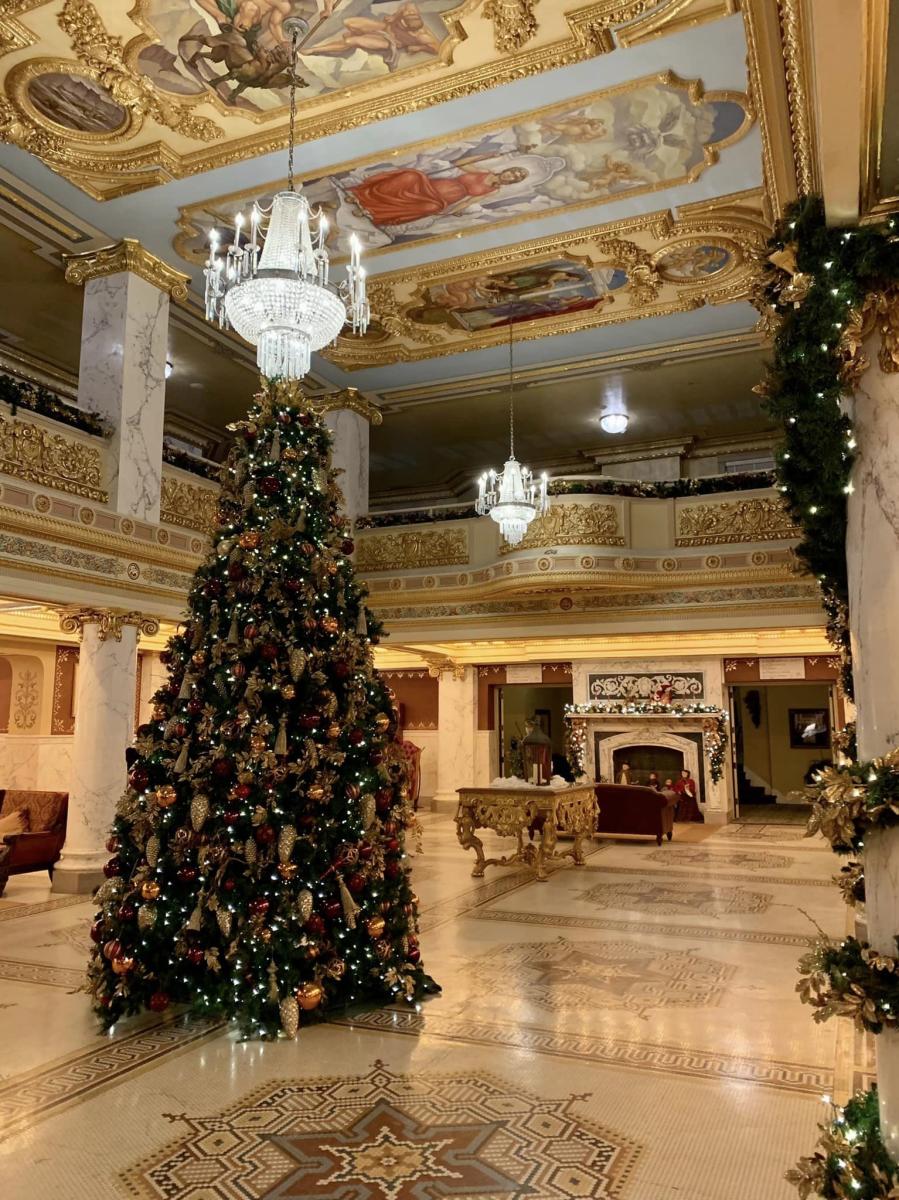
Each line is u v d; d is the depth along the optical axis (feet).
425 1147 12.25
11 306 36.76
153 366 33.24
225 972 17.13
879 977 9.34
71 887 31.35
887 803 9.17
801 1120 13.07
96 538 30.30
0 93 24.82
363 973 18.24
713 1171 11.58
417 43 23.45
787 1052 15.78
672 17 22.21
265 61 24.03
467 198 30.45
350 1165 11.75
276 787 17.21
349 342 41.32
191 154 27.94
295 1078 14.61
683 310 37.91
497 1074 14.79
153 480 32.99
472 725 61.46
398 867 18.98
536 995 19.08
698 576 39.88
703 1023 17.30
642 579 40.09
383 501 65.31
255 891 16.98
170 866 17.44
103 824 32.04
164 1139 12.49
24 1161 11.85
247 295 20.30
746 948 23.18
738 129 26.61
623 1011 18.02
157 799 17.24
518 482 37.37
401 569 45.27
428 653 59.11
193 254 33.63
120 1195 11.01
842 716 54.29
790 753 72.38
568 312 38.83
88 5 21.95
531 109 25.81
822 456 10.42
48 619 45.50
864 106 8.51
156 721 18.53
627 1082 14.47
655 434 52.85
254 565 18.07
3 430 27.37
